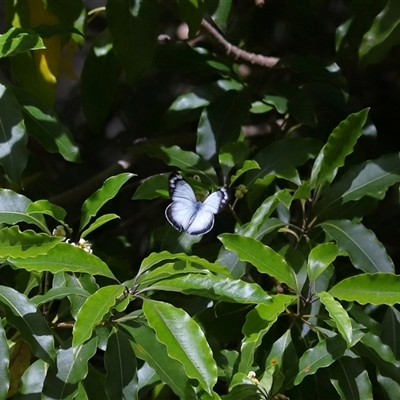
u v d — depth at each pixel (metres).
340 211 2.83
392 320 2.75
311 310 2.76
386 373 2.71
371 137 2.96
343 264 2.91
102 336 2.66
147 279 2.65
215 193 2.71
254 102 2.99
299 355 2.73
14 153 2.73
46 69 2.95
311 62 2.98
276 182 2.94
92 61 2.99
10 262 2.63
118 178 2.71
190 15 2.90
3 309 2.64
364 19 2.93
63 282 2.70
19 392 2.65
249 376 2.66
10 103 2.74
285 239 2.91
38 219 2.71
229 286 2.63
